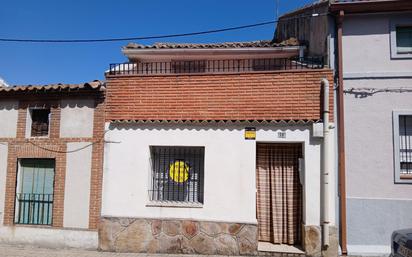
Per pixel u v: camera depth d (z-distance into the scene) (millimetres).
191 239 7965
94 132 8547
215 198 8016
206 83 8297
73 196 8477
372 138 8031
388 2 8039
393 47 8211
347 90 8203
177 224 8039
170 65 10578
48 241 8430
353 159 8016
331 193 7699
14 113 9023
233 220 7895
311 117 7836
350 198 7922
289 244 8133
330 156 7770
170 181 8555
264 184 8398
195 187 8453
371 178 7938
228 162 8062
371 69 8219
